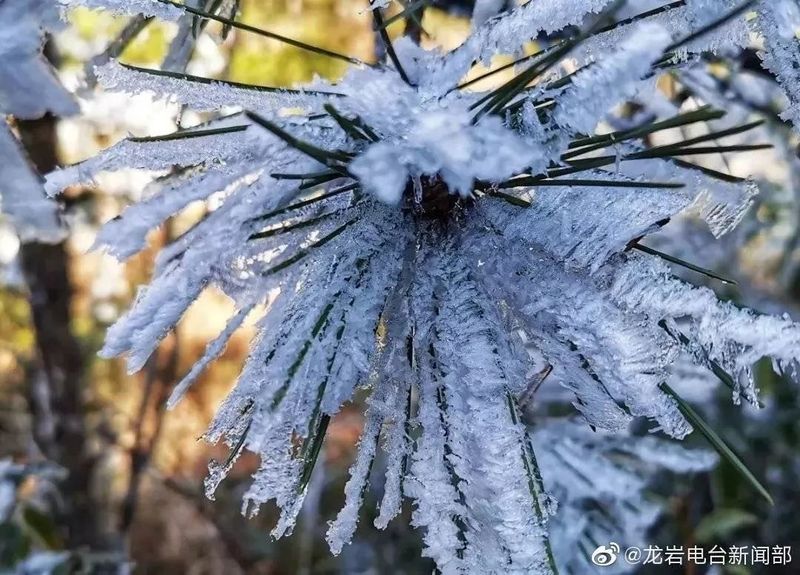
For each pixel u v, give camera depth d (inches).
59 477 30.2
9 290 38.7
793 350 7.3
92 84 12.8
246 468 55.4
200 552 53.3
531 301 8.1
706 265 25.8
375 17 8.6
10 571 26.5
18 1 12.3
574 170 7.9
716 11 7.9
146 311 8.0
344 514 9.0
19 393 44.6
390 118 7.2
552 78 8.7
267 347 7.9
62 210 15.4
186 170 9.4
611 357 7.8
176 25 12.6
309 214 8.7
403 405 8.8
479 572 7.9
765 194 25.3
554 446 20.9
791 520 32.6
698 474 30.4
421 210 8.6
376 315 8.1
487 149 6.1
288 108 8.2
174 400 7.9
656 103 13.5
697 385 21.8
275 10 27.2
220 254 7.7
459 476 7.9
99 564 32.1
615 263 7.9
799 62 8.4
